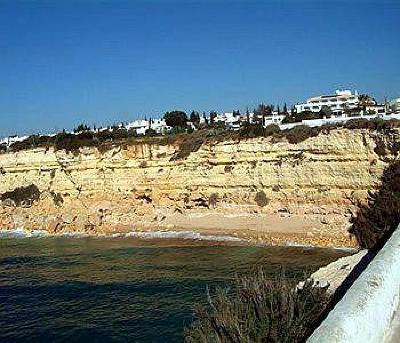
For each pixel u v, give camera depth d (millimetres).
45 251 51625
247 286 13562
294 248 45938
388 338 8828
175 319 27297
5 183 71250
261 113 107500
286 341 11141
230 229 55125
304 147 52594
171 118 111250
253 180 55312
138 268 41250
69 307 31125
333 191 50438
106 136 77875
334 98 138750
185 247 49406
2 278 39844
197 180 58719
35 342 25438
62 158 66625
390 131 47125
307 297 12812
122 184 62969
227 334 11969
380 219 40875
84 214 63844
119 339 25016
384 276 9578
